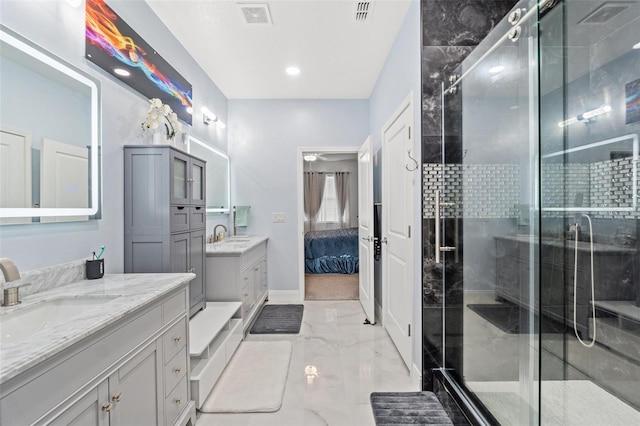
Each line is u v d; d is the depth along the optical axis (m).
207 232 3.39
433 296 2.02
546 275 1.78
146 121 2.05
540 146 1.65
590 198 1.78
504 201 1.73
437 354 2.02
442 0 2.01
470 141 1.87
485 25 2.01
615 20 1.72
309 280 4.87
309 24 2.47
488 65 1.77
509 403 1.58
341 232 5.77
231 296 2.78
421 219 2.02
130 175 1.91
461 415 1.69
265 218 4.16
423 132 2.00
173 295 1.50
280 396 1.94
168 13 2.33
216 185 3.65
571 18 1.79
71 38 1.53
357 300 4.01
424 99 2.01
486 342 1.73
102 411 0.99
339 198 7.84
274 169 4.15
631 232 1.66
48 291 1.32
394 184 2.66
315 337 2.87
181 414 1.57
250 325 3.13
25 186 1.27
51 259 1.41
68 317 1.25
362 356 2.50
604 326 1.71
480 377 1.74
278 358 2.45
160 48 2.40
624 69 1.71
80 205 1.55
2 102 1.18
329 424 1.71
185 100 2.82
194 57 3.02
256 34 2.61
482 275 1.79
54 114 1.41
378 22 2.44
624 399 1.64
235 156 4.15
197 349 1.80
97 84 1.67
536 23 1.62
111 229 1.80
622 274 1.68
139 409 1.20
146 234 1.91
